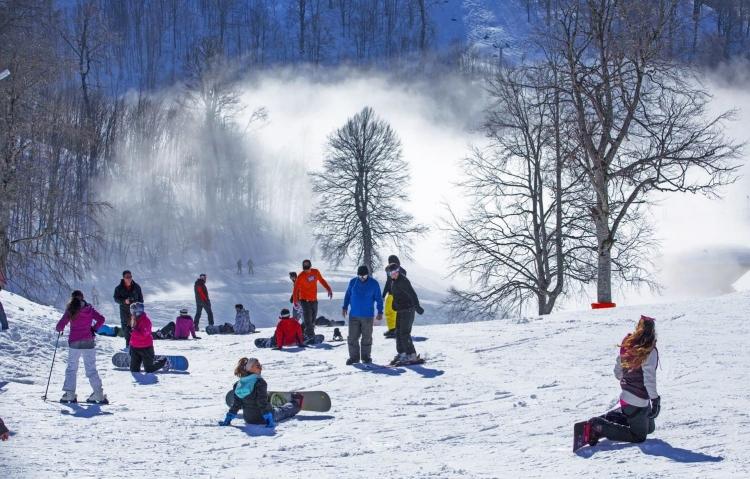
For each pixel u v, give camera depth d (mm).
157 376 15797
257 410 10523
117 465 7879
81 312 12609
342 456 8406
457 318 36406
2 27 42406
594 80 28188
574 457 7641
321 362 16844
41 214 42031
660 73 27500
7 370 15266
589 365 14188
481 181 35406
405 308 15961
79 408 12031
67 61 44281
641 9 27250
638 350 7855
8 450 8484
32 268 44312
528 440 8703
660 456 7332
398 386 13422
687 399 10094
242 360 10680
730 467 6785
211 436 9781
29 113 39875
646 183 27422
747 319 18406
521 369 14320
